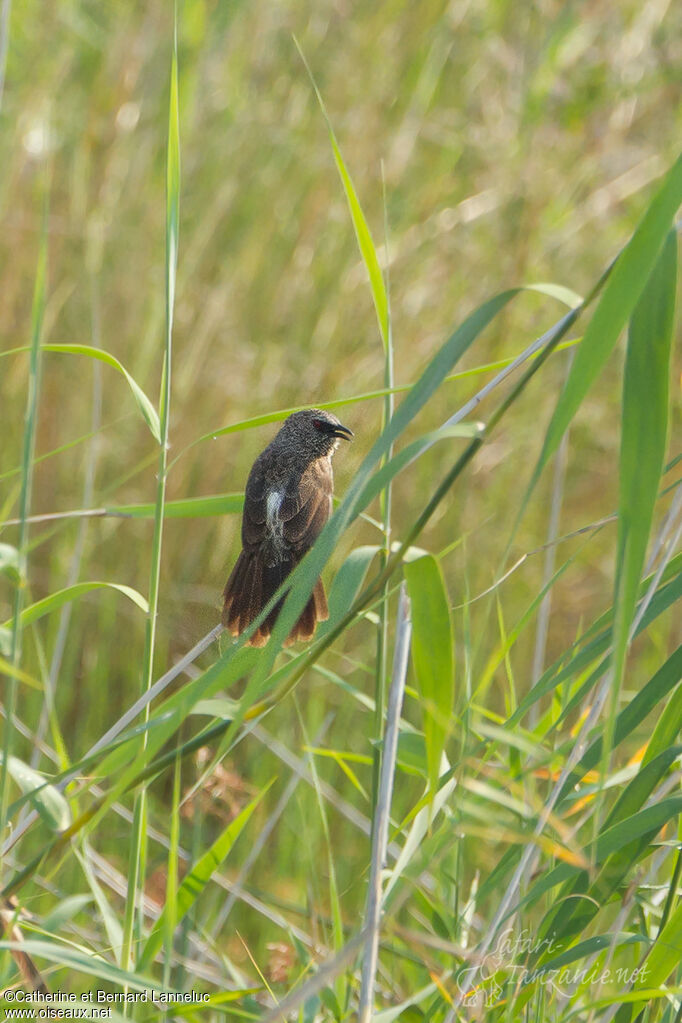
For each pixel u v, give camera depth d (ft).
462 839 19.99
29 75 40.96
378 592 15.30
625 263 13.16
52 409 38.40
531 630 37.01
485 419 40.55
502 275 41.55
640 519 12.76
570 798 18.28
